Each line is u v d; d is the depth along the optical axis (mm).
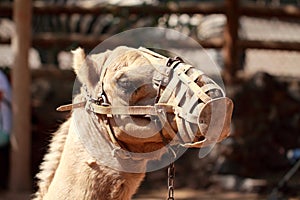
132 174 5375
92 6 17500
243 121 16266
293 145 16484
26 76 15414
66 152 5508
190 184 15922
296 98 16953
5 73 17359
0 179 15867
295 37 23891
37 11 17500
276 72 21859
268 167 16188
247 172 15984
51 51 17812
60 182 5492
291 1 22953
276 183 15258
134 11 17281
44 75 17500
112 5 17375
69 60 19328
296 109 16578
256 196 14906
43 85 17406
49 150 5906
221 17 20984
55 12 17500
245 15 17125
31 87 17359
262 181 15391
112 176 5328
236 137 16188
